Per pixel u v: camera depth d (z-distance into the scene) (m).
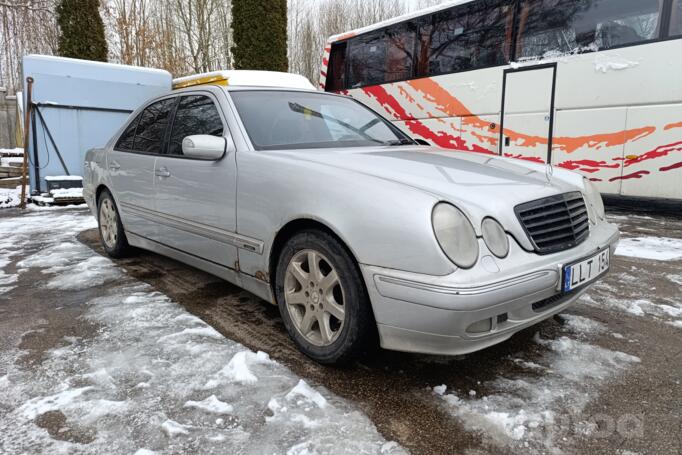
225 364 2.47
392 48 9.49
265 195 2.67
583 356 2.57
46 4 13.70
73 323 3.02
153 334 2.84
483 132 8.23
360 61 10.13
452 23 8.52
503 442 1.88
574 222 2.47
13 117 13.70
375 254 2.11
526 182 2.49
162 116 3.93
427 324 1.99
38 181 8.95
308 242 2.43
